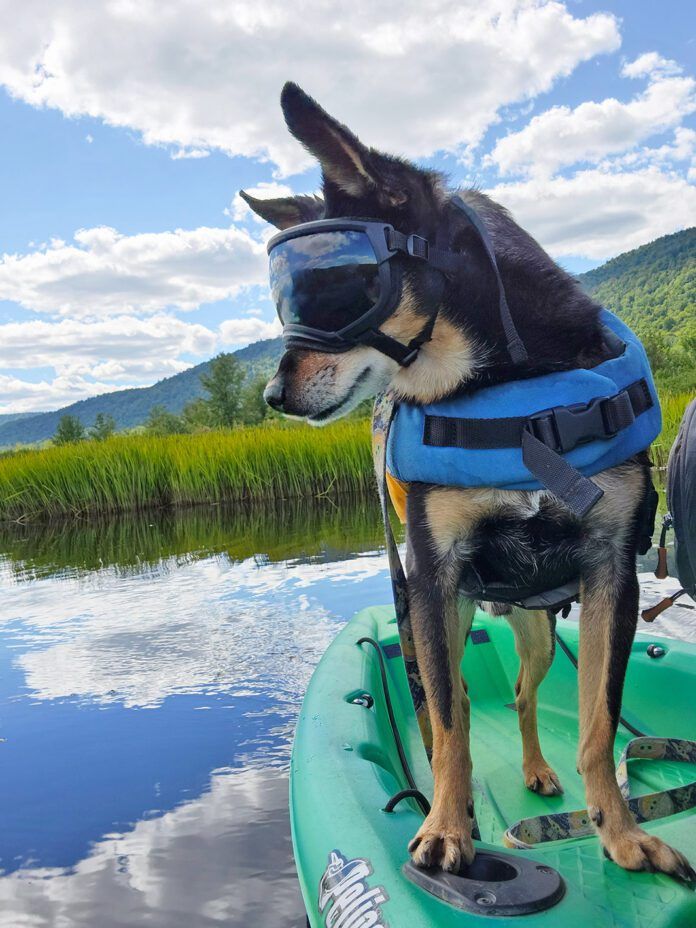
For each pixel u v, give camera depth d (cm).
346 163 68
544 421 64
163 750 118
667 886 56
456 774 61
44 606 223
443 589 68
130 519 478
